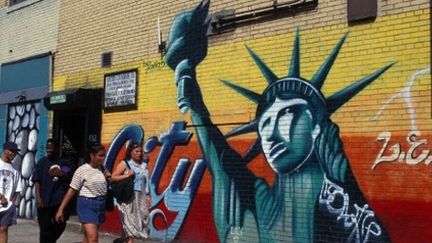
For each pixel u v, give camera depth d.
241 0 10.45
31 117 15.55
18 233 12.88
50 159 10.22
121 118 12.69
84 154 13.36
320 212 8.98
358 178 8.55
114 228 12.62
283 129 9.59
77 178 8.50
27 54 15.91
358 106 8.65
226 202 10.35
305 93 9.34
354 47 8.77
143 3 12.48
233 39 10.54
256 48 10.13
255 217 9.87
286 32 9.70
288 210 9.41
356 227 8.51
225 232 10.32
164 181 11.57
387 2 8.45
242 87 10.30
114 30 13.13
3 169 8.98
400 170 8.10
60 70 14.63
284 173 9.51
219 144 10.59
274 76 9.80
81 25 14.13
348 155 8.69
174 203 11.33
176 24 11.66
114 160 12.71
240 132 10.26
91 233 8.35
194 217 10.91
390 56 8.34
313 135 9.16
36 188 10.12
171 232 11.30
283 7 9.76
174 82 11.58
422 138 7.91
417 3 8.12
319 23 9.25
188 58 11.34
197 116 11.05
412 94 8.06
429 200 7.77
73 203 13.88
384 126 8.33
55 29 14.98
